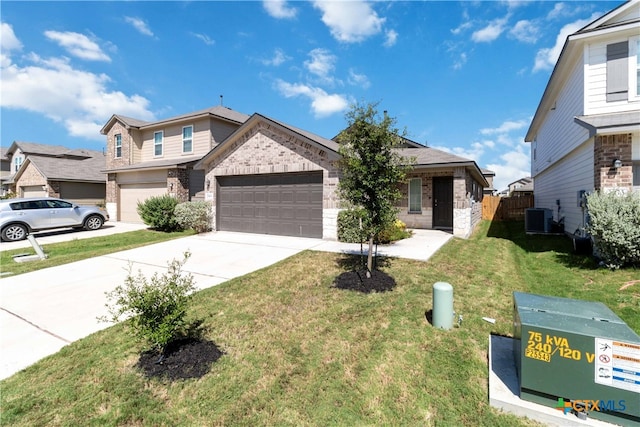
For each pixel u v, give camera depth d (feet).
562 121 34.86
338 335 12.16
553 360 7.67
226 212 39.70
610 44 25.29
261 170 35.65
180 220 39.55
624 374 6.92
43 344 11.83
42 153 85.87
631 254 18.39
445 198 40.27
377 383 9.29
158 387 9.22
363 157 16.70
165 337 9.90
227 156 38.50
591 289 16.37
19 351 11.32
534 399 7.97
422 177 41.14
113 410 8.29
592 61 25.99
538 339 7.85
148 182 52.70
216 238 34.55
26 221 38.11
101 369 10.11
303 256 24.75
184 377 9.62
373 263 21.59
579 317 8.26
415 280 18.21
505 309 14.19
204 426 7.78
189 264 23.48
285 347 11.38
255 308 14.92
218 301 15.88
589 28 26.13
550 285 17.39
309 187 33.37
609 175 22.17
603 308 8.96
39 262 25.34
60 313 14.83
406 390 8.96
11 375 9.87
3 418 8.02
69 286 18.92
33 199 39.93
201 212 38.99
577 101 28.66
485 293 16.21
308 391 9.02
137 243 34.99
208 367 10.15
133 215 55.52
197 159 50.44
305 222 33.68
